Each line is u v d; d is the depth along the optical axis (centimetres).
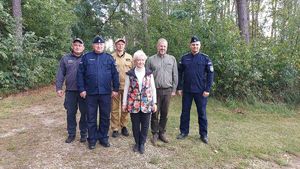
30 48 1030
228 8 1241
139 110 484
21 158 471
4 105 816
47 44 1209
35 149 502
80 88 489
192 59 548
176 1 1090
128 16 1540
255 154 547
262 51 982
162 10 1113
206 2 981
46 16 1202
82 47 518
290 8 1372
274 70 986
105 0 1539
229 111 855
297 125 776
